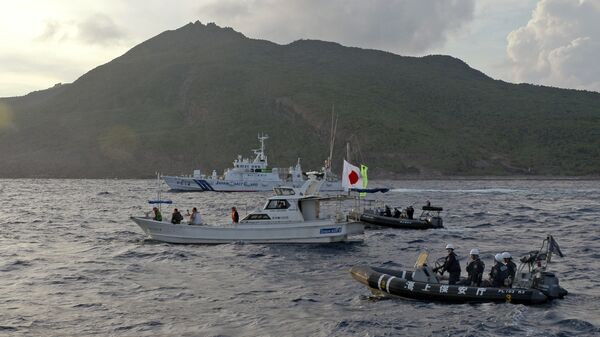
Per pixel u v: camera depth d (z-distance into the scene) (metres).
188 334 16.20
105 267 26.41
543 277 19.17
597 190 127.00
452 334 16.03
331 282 23.17
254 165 110.62
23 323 17.14
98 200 89.44
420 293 19.50
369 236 37.31
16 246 33.84
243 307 19.17
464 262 27.88
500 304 18.70
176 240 34.16
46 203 81.12
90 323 17.20
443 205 73.50
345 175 41.75
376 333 16.20
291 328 16.78
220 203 77.31
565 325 16.72
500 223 48.75
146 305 19.38
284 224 33.09
